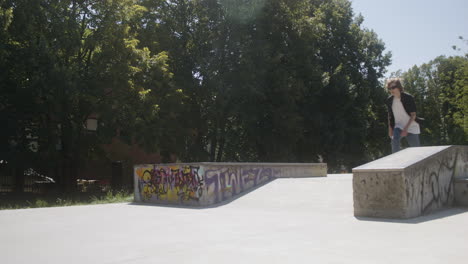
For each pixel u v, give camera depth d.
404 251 3.97
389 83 7.83
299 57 32.94
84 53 24.70
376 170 6.38
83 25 24.56
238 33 29.31
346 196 8.35
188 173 9.91
